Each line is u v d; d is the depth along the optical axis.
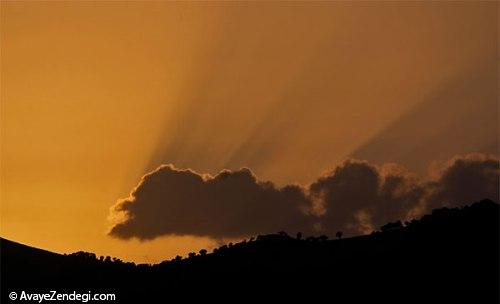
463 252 126.44
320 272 127.56
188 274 131.62
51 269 131.62
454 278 119.19
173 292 123.94
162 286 126.44
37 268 131.25
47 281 125.88
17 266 130.38
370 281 122.56
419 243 132.88
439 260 125.44
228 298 120.94
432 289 117.00
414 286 118.81
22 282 124.50
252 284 125.56
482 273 119.31
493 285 115.69
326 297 119.19
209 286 125.62
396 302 114.88
